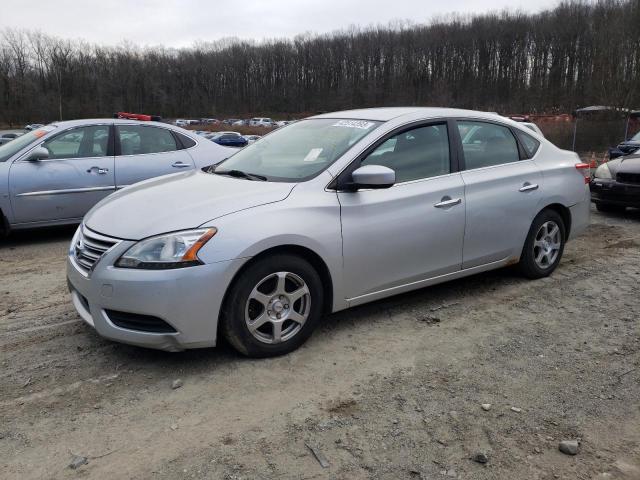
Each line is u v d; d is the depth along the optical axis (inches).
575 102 2340.1
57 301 182.7
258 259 132.9
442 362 139.7
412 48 3735.2
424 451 104.9
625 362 140.9
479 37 3467.0
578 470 100.7
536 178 194.5
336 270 145.3
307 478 97.5
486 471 99.8
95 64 3577.8
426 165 167.2
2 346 147.0
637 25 1251.8
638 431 112.4
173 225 127.7
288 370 134.3
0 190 248.1
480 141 184.7
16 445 105.9
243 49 4126.5
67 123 272.8
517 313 172.4
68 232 292.0
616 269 221.1
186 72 3966.5
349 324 161.9
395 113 171.2
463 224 171.6
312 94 4062.5
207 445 106.3
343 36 4050.2
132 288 123.0
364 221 149.3
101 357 140.6
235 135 1701.5
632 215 355.9
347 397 123.0
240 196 138.9
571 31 2674.7
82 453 103.9
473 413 117.4
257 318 135.1
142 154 284.4
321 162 153.0
